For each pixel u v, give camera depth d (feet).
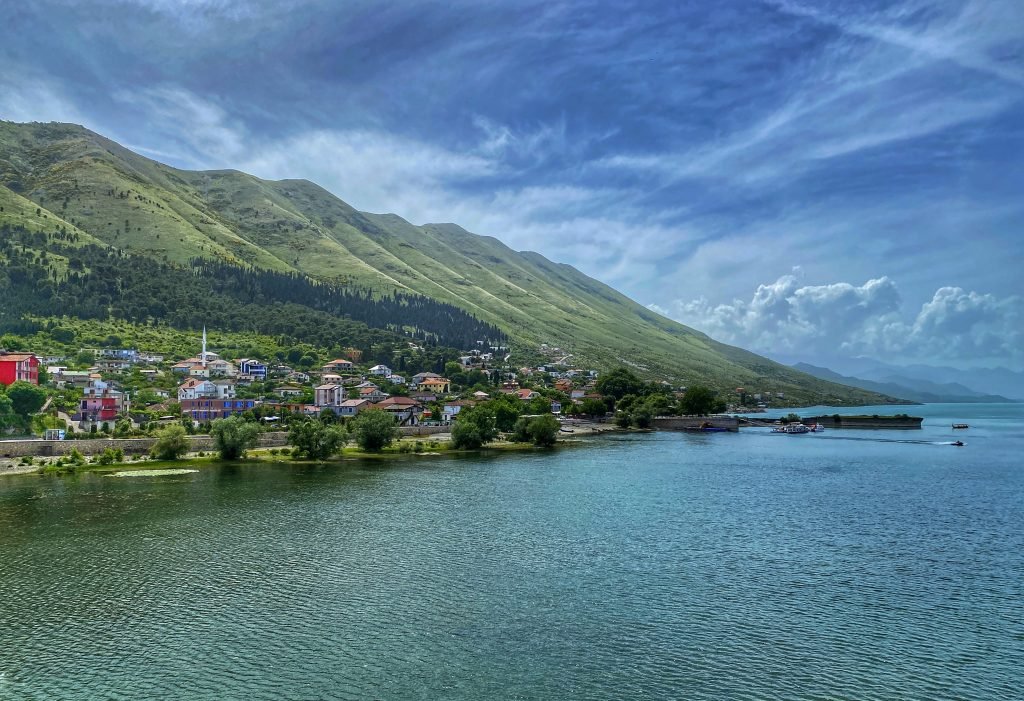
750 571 282.97
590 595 253.44
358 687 183.42
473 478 518.37
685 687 184.34
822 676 190.80
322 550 310.24
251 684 184.55
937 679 189.47
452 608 239.91
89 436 619.26
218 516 376.07
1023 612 237.45
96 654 201.98
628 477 529.86
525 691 181.98
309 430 636.48
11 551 304.71
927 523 370.94
